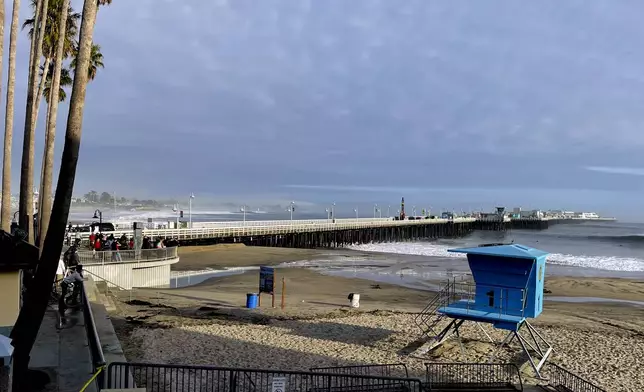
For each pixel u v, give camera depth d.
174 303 27.30
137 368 15.16
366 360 17.48
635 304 33.06
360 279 41.66
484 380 15.66
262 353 17.91
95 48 34.25
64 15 24.39
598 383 15.84
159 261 34.16
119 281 31.52
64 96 37.69
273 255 60.16
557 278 45.53
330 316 24.81
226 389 13.98
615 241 111.88
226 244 65.75
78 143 10.31
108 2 28.11
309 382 15.08
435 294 34.19
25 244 9.25
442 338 18.88
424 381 15.13
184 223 63.38
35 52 25.09
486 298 17.81
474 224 149.62
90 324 12.10
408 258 60.84
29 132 23.50
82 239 39.91
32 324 9.73
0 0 18.39
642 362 18.08
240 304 27.98
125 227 58.31
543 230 172.50
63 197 10.15
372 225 96.00
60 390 10.11
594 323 25.31
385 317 24.78
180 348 18.00
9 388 6.71
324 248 79.88
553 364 16.62
